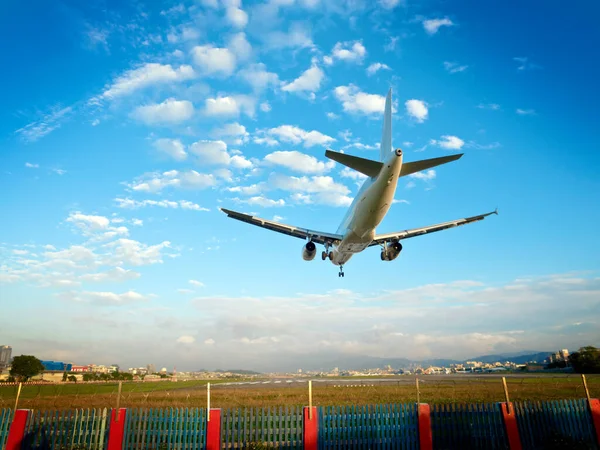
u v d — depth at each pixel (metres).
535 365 115.38
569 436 14.46
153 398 33.28
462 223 31.80
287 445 13.34
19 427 13.09
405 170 23.67
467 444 14.23
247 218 29.56
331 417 13.62
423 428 13.99
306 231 30.91
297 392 36.28
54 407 26.28
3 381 86.00
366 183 26.48
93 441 13.41
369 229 27.19
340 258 35.06
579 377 55.38
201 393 38.41
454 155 22.53
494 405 14.91
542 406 15.31
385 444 13.73
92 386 65.31
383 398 28.94
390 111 28.41
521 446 14.32
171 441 13.13
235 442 13.64
